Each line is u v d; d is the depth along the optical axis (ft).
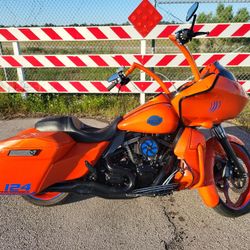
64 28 19.10
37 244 8.50
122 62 19.22
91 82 19.90
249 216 9.54
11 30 19.51
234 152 9.34
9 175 8.47
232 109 8.56
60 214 9.79
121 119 9.03
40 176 8.48
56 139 8.57
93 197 10.68
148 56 18.89
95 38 19.10
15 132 16.78
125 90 19.80
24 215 9.78
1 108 20.35
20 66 20.07
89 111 19.95
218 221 9.35
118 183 8.87
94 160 8.80
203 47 23.27
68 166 8.71
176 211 9.87
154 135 8.77
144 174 8.78
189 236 8.73
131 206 10.16
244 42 22.50
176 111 8.52
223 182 9.73
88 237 8.73
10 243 8.55
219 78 8.21
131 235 8.79
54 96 21.47
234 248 8.23
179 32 8.27
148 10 18.06
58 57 19.57
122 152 9.01
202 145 8.66
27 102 20.44
